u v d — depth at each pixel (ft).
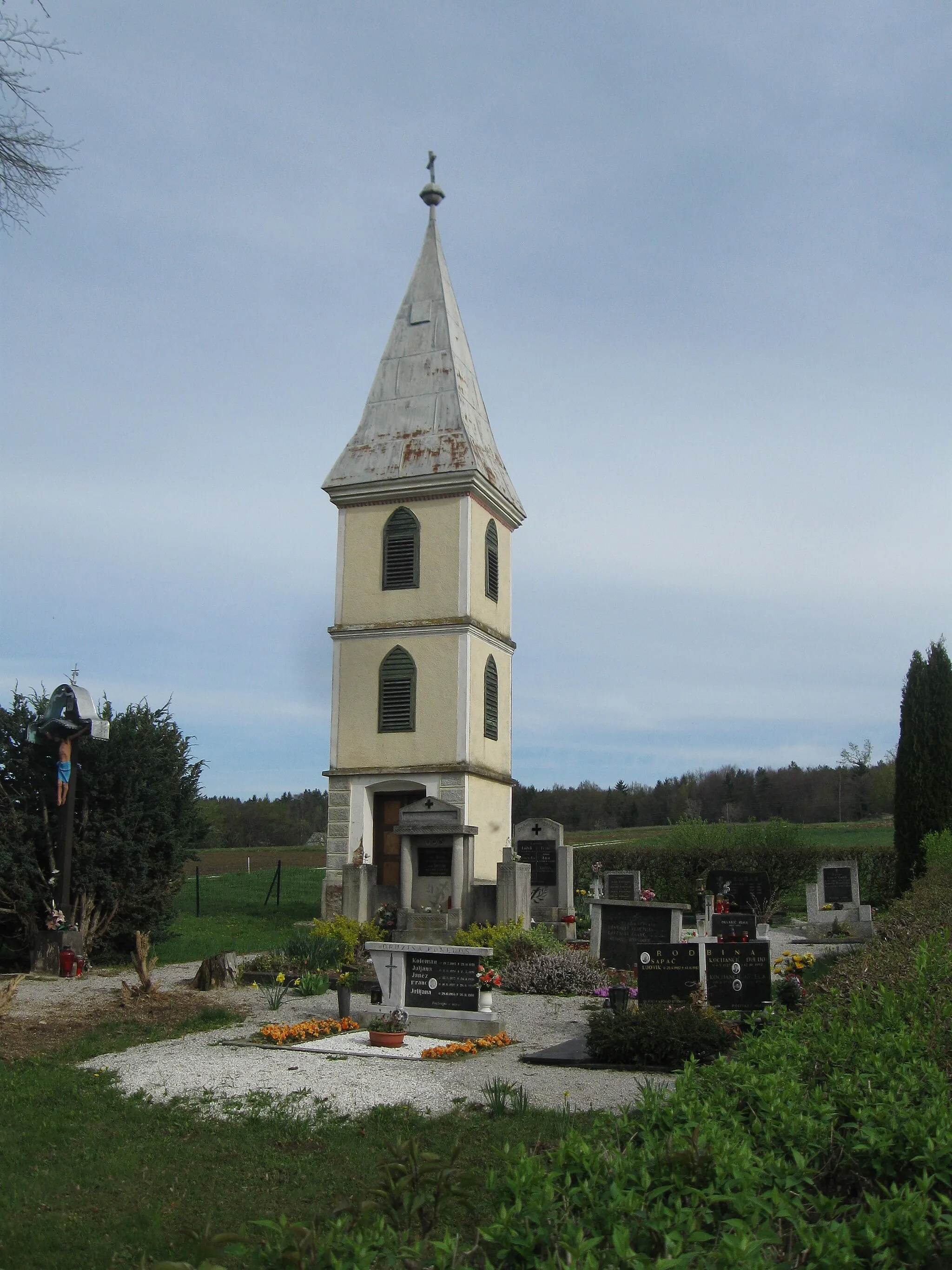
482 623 108.37
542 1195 15.84
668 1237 14.51
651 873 127.95
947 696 102.83
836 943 88.94
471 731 104.83
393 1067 43.01
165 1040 49.67
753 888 95.66
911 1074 22.12
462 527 107.45
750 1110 20.74
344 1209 16.75
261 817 296.92
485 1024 49.11
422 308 117.91
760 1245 14.47
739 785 366.02
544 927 87.56
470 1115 35.53
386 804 106.63
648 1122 19.77
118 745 80.12
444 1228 23.41
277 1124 34.96
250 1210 27.73
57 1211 27.99
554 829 97.86
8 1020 53.16
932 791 101.45
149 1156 32.14
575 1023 55.26
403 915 88.38
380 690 106.83
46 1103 38.17
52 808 79.15
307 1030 49.01
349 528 111.34
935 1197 16.88
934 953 35.22
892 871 119.24
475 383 120.16
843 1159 19.29
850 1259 14.25
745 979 50.49
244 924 103.86
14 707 79.61
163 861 82.53
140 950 58.85
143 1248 25.50
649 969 51.08
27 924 75.87
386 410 114.11
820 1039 25.75
